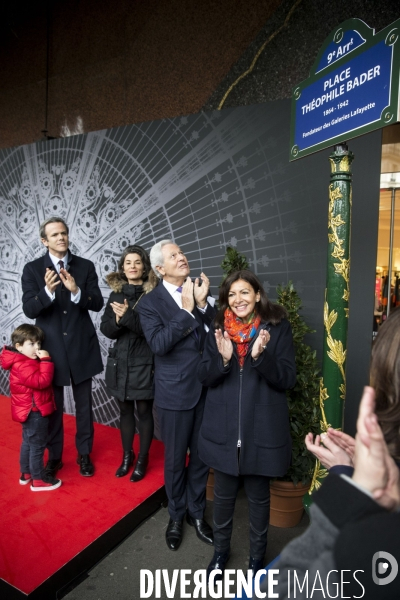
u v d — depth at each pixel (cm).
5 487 266
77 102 395
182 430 227
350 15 272
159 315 230
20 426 356
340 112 163
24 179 418
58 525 228
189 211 331
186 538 239
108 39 370
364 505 58
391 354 71
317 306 284
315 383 237
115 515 238
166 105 347
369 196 263
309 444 102
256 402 186
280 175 292
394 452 66
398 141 301
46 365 256
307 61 288
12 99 438
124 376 269
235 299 190
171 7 337
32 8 411
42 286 285
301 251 288
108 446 330
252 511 198
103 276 379
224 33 317
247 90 311
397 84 136
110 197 368
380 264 389
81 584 204
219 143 314
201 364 200
